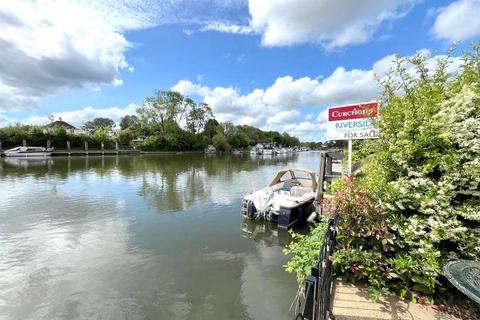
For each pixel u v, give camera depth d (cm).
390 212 306
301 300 389
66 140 3791
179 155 4441
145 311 426
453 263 217
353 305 272
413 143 296
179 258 612
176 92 5272
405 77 348
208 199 1177
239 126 8200
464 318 254
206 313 423
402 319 253
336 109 620
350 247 316
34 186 1394
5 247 648
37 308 426
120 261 590
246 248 673
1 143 3195
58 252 627
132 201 1119
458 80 343
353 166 666
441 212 268
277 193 950
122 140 4503
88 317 409
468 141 267
